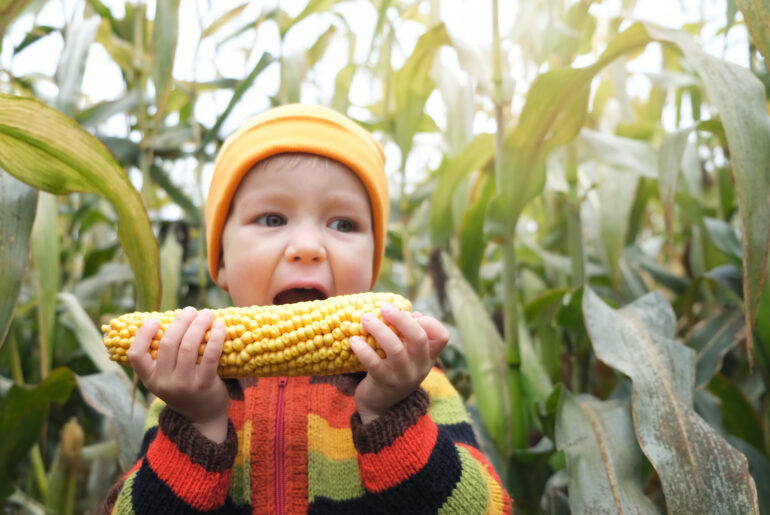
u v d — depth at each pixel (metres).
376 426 1.00
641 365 1.29
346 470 1.16
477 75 1.75
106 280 2.52
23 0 1.43
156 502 0.96
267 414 1.22
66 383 1.72
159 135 2.59
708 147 2.55
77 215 2.60
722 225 1.99
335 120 1.36
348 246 1.26
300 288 1.26
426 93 2.54
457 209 2.36
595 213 2.34
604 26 2.49
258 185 1.27
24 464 2.47
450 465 1.02
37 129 1.21
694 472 1.13
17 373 2.08
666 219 1.58
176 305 2.23
